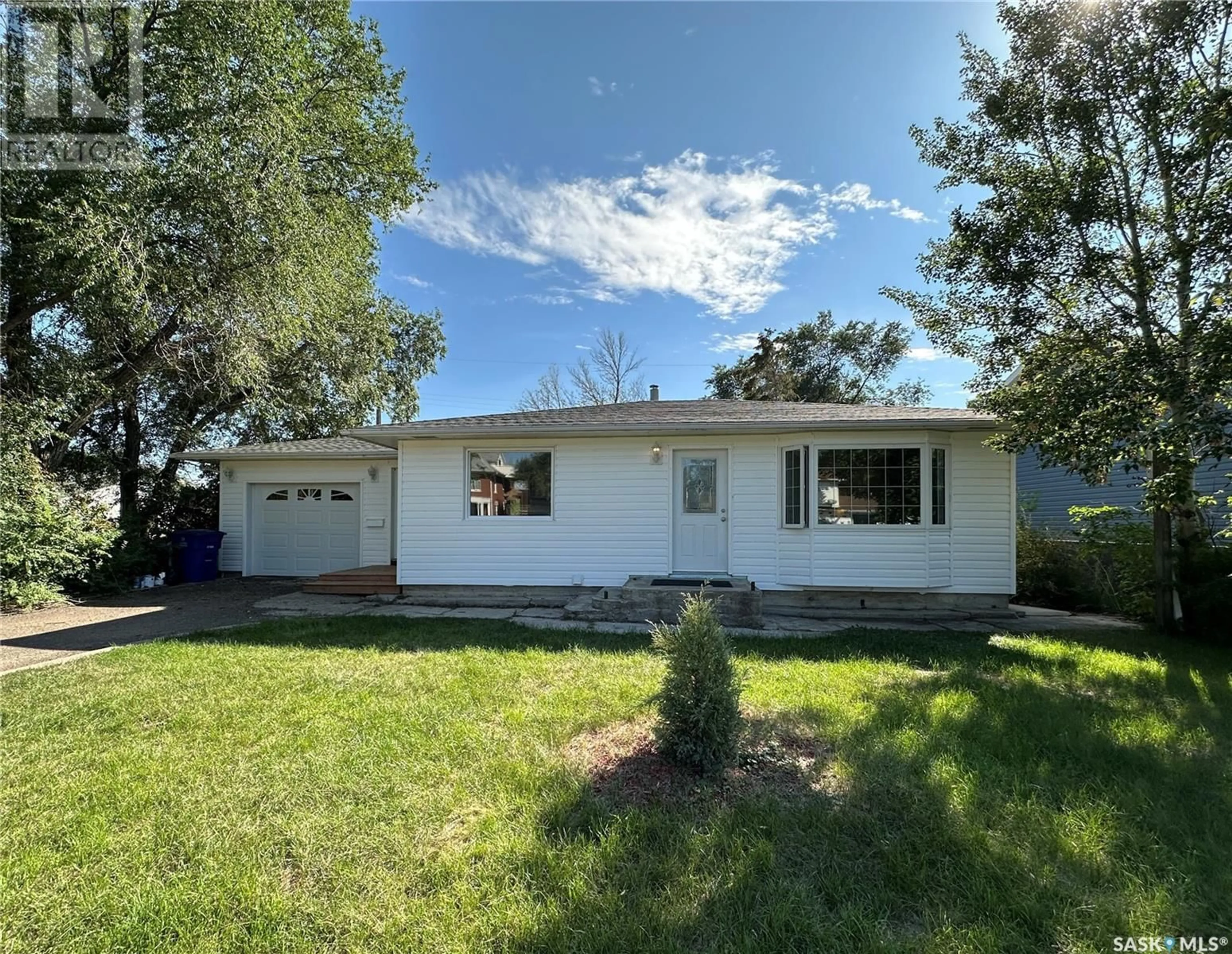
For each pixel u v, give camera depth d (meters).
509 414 10.70
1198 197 6.27
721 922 2.06
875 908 2.13
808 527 8.50
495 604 9.27
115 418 14.59
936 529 8.25
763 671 5.19
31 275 9.46
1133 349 6.01
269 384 14.22
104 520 10.73
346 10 13.16
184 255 9.73
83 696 4.47
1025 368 7.52
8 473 8.76
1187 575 7.01
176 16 9.66
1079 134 7.04
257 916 2.09
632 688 4.59
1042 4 6.82
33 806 2.83
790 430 8.36
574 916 2.08
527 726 3.80
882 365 30.55
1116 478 11.78
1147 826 2.65
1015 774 3.12
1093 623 7.93
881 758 3.30
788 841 2.53
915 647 6.25
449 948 1.93
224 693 4.54
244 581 12.36
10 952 1.94
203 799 2.89
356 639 6.52
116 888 2.24
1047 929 2.01
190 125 9.34
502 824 2.66
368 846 2.50
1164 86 6.52
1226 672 5.30
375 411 19.20
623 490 9.22
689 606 3.44
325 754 3.40
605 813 2.73
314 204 12.47
